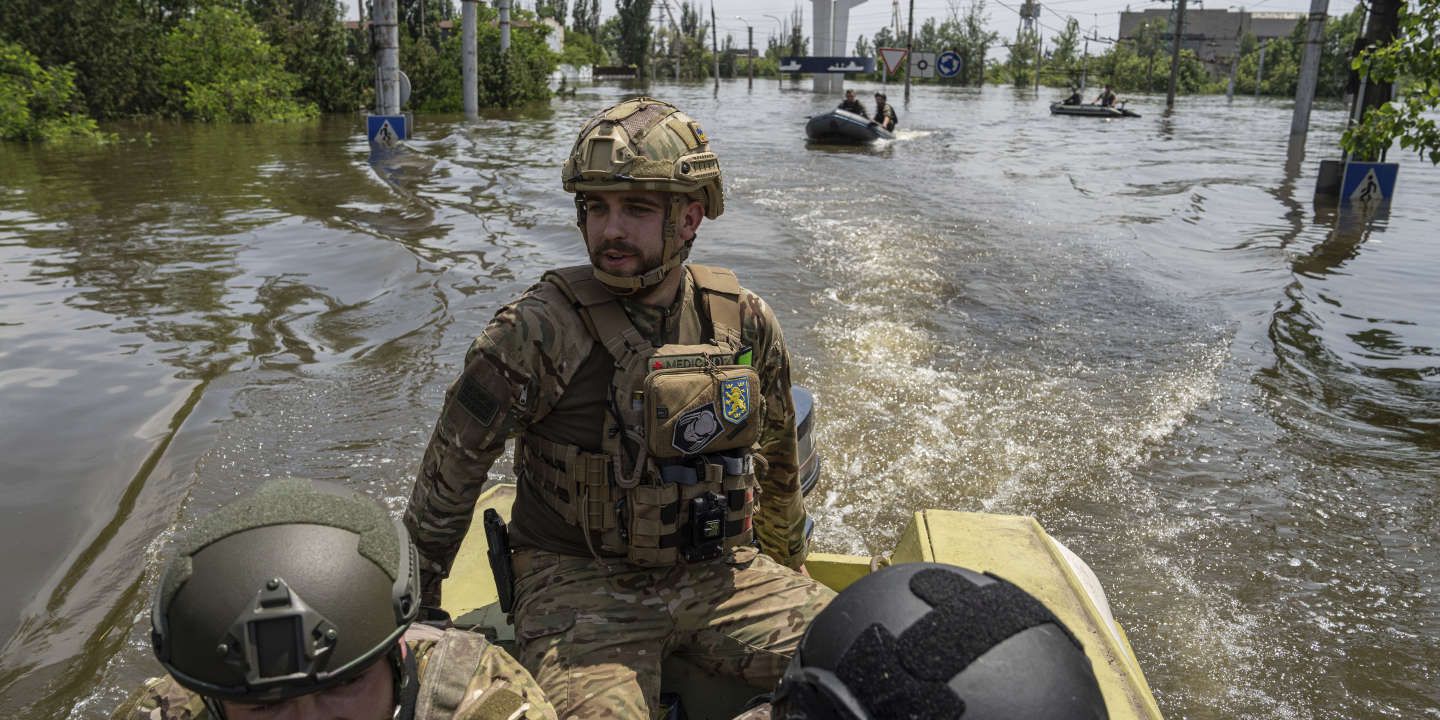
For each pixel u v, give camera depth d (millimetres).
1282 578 4195
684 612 2145
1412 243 11555
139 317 7207
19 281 8188
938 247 10648
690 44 101250
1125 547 4449
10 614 3570
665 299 2211
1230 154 24266
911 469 5199
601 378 2129
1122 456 5375
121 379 5918
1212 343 7328
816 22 62812
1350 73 14438
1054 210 13742
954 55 60062
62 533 4113
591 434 2131
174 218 11352
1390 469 5262
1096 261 10109
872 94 63969
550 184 15203
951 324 7727
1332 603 4012
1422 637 3775
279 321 7195
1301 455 5418
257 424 5301
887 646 1047
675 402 2047
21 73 21344
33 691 3176
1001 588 1122
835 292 8539
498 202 13242
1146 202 14781
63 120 21828
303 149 20250
